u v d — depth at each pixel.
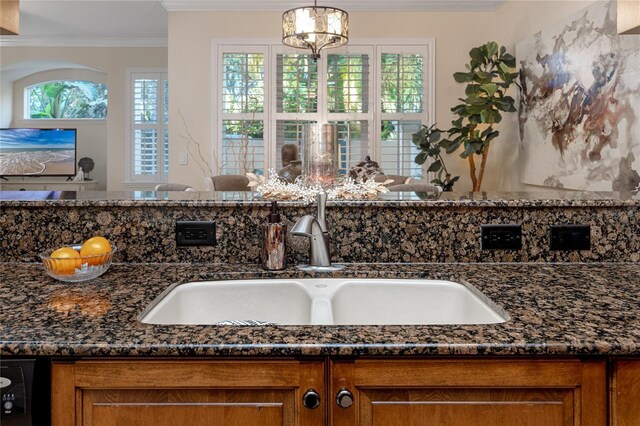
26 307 0.91
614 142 3.02
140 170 6.71
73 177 7.38
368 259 1.31
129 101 6.66
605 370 0.75
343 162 5.12
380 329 0.80
